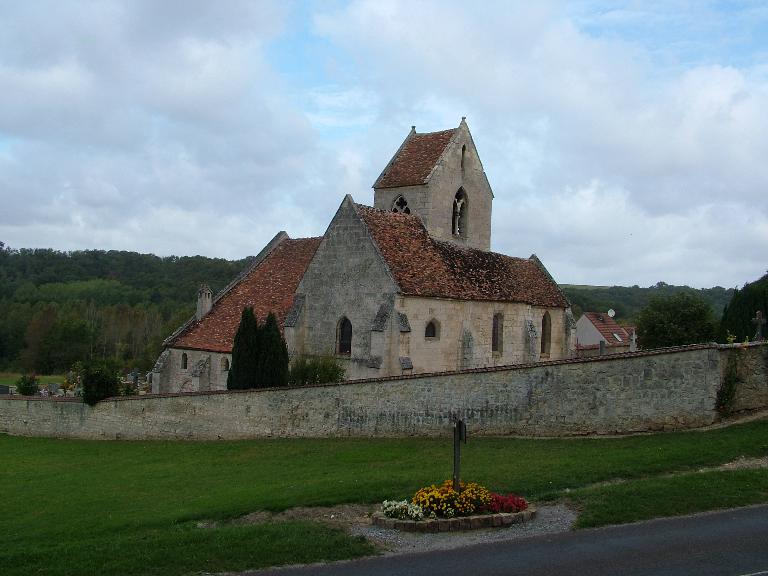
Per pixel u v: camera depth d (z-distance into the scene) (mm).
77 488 28203
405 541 16547
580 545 15680
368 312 38688
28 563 15617
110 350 129000
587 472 21359
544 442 27438
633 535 16188
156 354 88438
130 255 179625
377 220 41031
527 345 47125
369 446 29953
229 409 36000
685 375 26422
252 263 52344
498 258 50062
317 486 22172
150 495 25328
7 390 70000
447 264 42844
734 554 14719
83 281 164625
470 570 14422
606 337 85562
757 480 19453
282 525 17719
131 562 15219
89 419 41594
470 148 49250
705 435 24797
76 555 15969
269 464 28609
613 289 188625
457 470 18641
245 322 38000
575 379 28281
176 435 37906
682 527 16547
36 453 38281
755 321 37375
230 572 14828
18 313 126500
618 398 27500
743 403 26781
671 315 61094
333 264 40406
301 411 33844
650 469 21359
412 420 31203
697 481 19484
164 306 140375
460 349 41594
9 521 23734
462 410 30250
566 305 52844
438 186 46406
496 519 17484
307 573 14578
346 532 17141
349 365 39094
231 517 19719
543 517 17875
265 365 37594
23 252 174625
